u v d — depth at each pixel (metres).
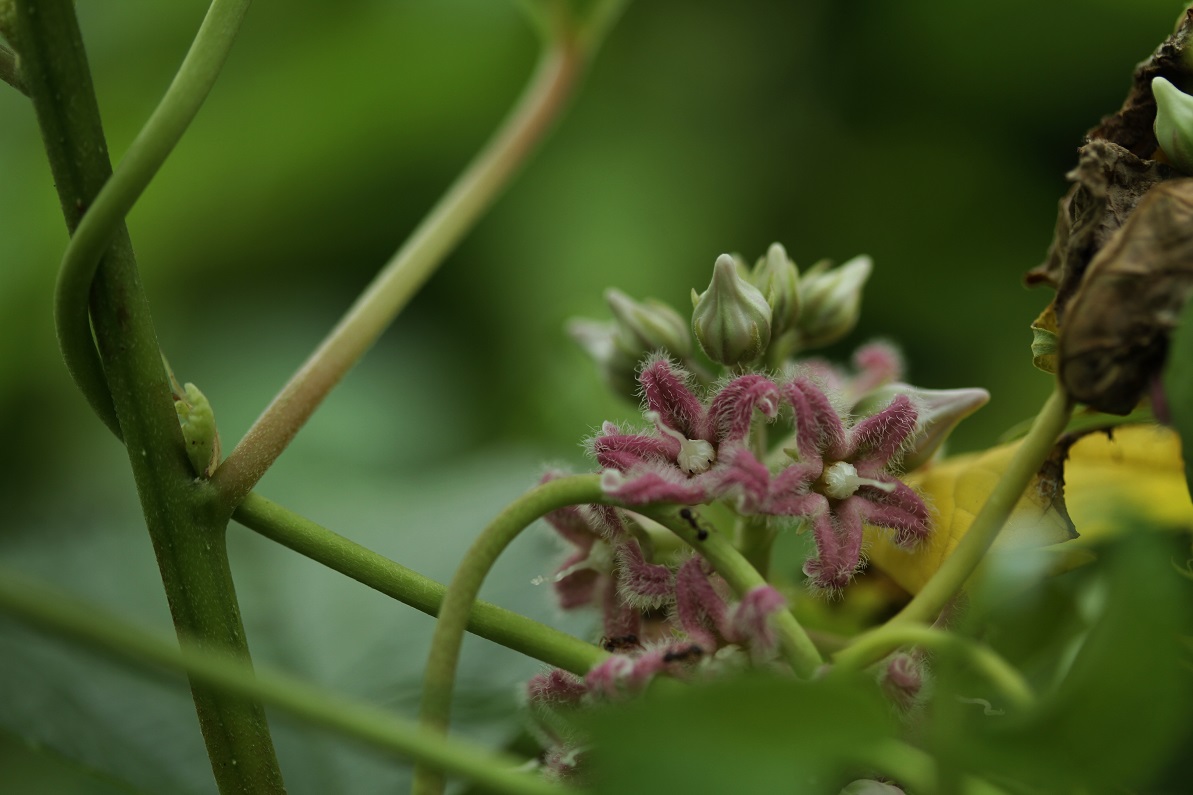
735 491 0.23
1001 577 0.24
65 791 0.30
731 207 0.46
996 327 0.43
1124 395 0.23
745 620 0.23
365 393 0.43
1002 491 0.23
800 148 0.46
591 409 0.31
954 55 0.45
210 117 0.46
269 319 0.46
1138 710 0.21
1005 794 0.22
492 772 0.22
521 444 0.33
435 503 0.30
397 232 0.48
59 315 0.23
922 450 0.25
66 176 0.23
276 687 0.22
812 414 0.23
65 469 0.42
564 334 0.32
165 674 0.23
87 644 0.22
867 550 0.25
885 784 0.23
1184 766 0.23
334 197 0.47
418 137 0.47
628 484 0.23
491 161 0.28
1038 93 0.44
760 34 0.47
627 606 0.24
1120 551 0.21
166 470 0.23
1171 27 0.42
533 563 0.28
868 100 0.46
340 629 0.29
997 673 0.22
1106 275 0.23
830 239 0.46
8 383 0.42
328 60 0.46
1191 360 0.22
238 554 0.29
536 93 0.29
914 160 0.45
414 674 0.28
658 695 0.22
